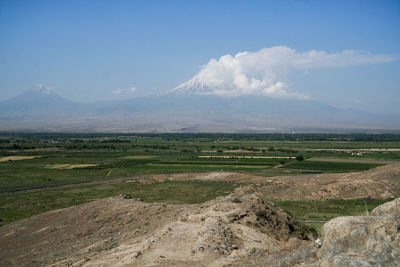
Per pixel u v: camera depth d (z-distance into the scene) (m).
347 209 56.97
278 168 117.69
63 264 27.31
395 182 66.56
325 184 71.38
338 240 15.87
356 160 135.00
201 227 29.80
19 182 98.50
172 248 25.44
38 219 53.66
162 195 78.62
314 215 53.12
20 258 36.72
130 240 33.09
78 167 127.00
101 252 29.31
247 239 28.23
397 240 14.74
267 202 41.47
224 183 92.56
